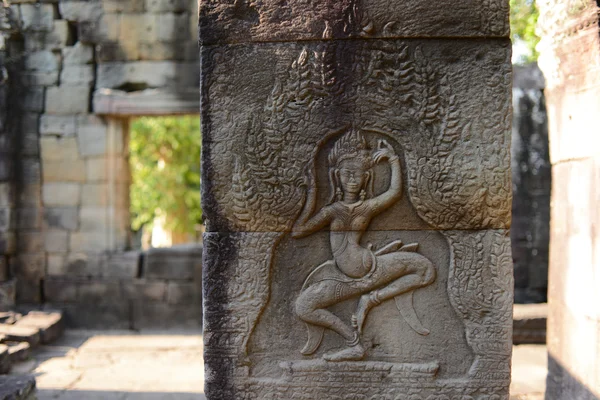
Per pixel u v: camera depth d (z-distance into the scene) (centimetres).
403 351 288
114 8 711
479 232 283
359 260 285
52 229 723
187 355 599
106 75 716
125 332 705
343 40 278
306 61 278
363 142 281
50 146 721
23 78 720
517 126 738
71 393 474
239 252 286
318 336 289
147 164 1184
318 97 280
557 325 371
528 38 754
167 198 1188
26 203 721
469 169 279
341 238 286
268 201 283
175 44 709
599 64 317
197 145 1162
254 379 288
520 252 731
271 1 277
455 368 287
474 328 284
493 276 282
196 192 1210
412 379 286
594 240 320
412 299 287
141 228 1436
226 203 284
